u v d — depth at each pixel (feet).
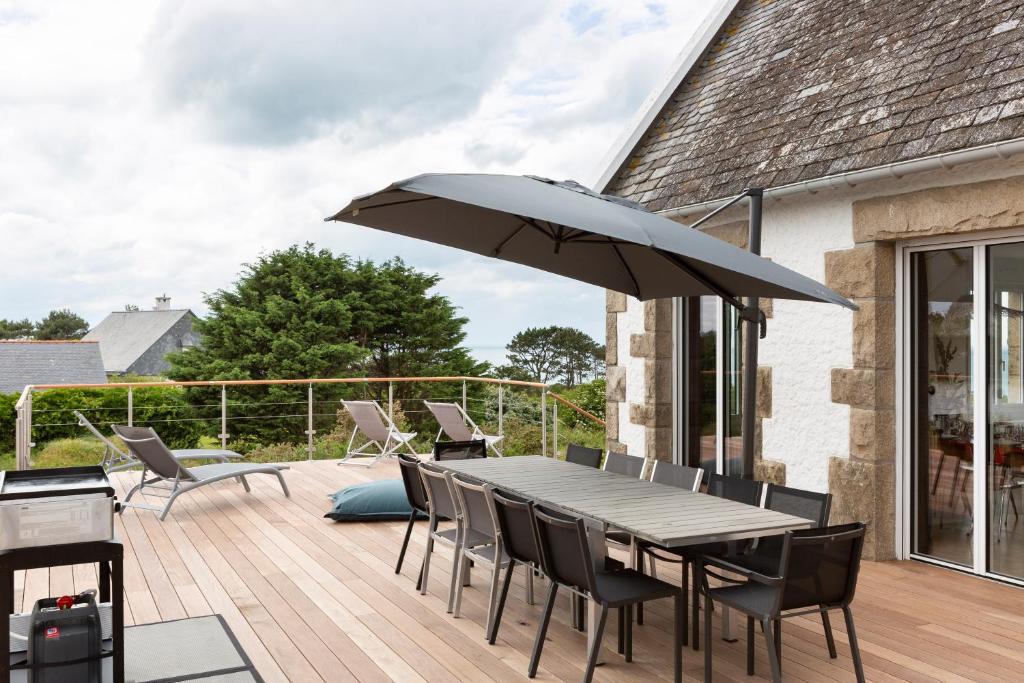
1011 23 16.25
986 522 16.20
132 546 18.89
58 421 44.32
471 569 17.11
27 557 9.47
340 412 44.83
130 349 140.05
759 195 15.79
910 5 19.95
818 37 22.43
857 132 17.71
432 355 68.08
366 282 67.56
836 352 18.44
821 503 12.37
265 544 19.07
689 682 11.47
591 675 10.75
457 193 10.34
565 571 11.38
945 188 15.97
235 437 58.39
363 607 14.65
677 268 15.15
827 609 10.66
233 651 12.50
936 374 17.13
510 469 16.67
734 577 16.26
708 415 23.17
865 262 17.62
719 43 27.30
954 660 12.16
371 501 21.42
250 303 65.36
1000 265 15.83
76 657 9.88
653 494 13.91
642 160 25.58
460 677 11.59
